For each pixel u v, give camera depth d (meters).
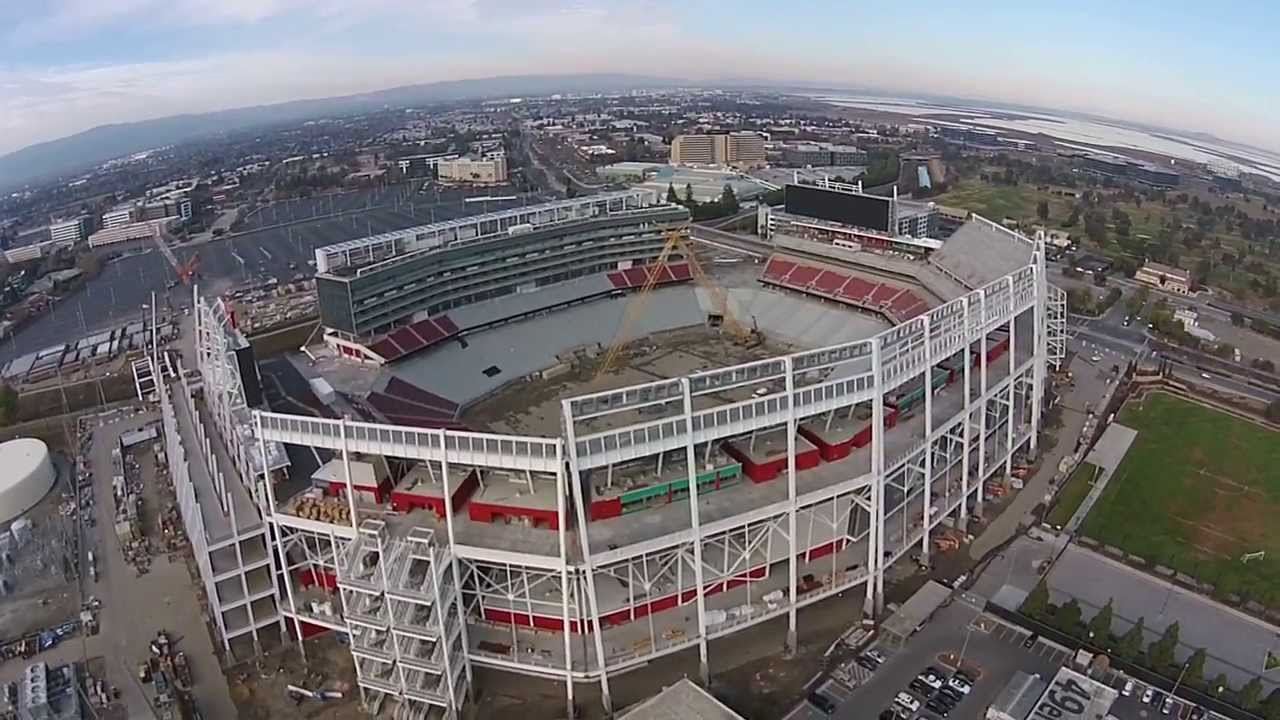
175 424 131.12
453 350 176.88
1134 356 189.75
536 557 87.00
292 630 103.06
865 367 108.38
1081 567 111.94
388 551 89.31
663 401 89.12
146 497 141.62
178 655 100.25
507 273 195.00
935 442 118.81
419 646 87.56
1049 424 154.38
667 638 92.19
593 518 94.88
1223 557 114.12
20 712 91.06
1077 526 121.44
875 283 196.62
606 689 88.19
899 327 102.62
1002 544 117.25
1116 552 115.00
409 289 174.25
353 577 87.00
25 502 139.25
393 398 152.62
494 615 97.25
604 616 93.81
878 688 90.38
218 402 125.25
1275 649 96.62
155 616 109.06
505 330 189.38
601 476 98.88
